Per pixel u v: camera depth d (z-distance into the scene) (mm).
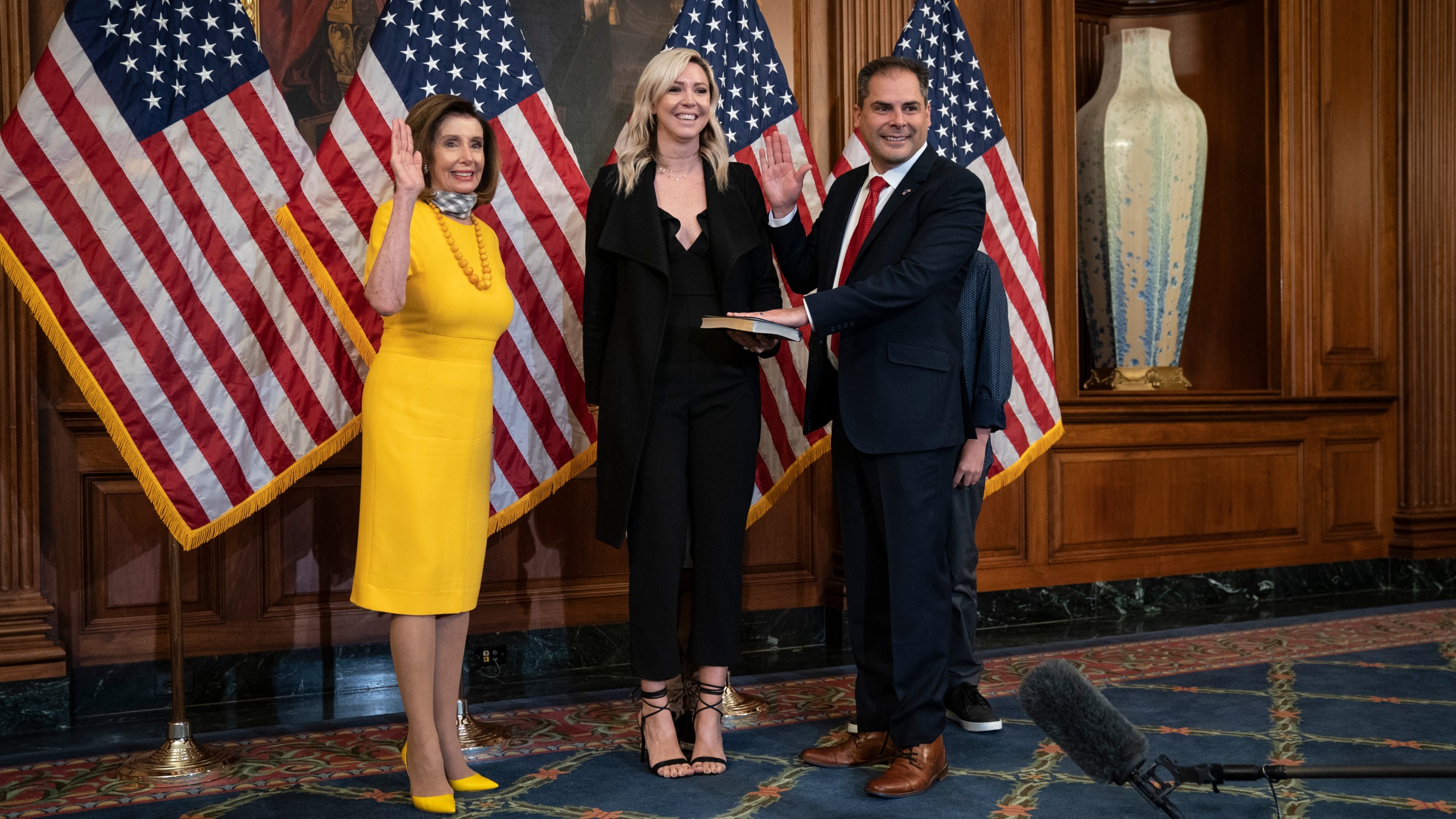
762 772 2916
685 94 2988
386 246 2561
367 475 2723
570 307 3771
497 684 4133
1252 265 6090
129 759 3111
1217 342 6289
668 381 2957
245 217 3316
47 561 3678
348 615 4090
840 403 2791
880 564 2877
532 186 3701
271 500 3389
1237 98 6156
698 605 2984
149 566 3822
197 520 3211
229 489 3277
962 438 2838
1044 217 5289
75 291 3102
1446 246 6133
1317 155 5996
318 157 3355
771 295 3131
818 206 4164
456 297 2699
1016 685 3885
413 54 3514
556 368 3754
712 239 2986
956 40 4480
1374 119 6156
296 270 3389
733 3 4086
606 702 3768
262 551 3967
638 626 2961
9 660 3467
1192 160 5664
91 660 3727
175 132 3227
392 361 2721
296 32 4102
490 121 3625
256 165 3330
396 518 2682
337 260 3359
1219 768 1407
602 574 4508
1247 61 6113
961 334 3002
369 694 4016
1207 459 5719
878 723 2869
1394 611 5277
